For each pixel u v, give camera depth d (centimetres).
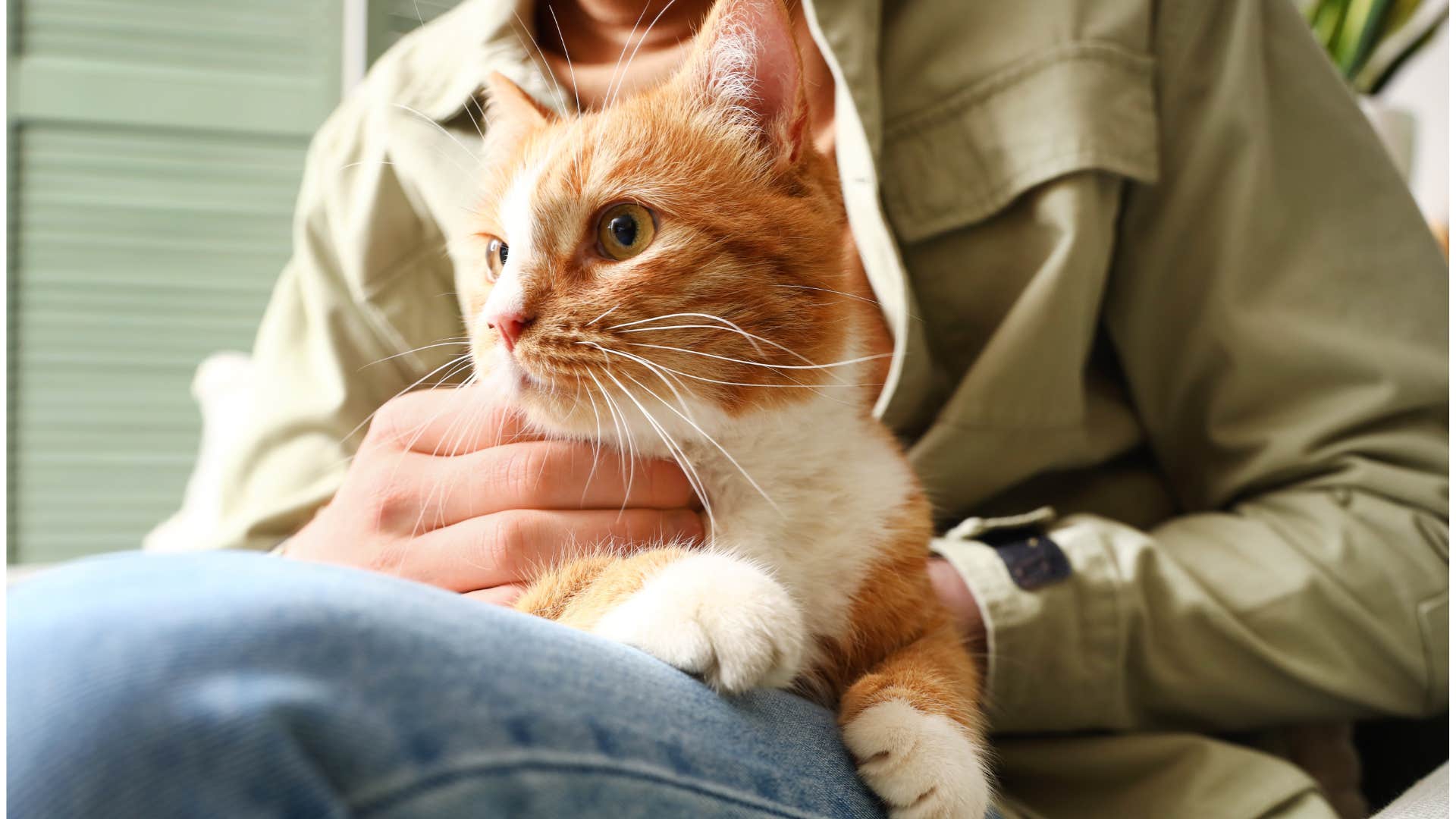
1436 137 211
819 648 89
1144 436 130
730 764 56
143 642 39
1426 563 104
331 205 145
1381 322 113
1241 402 117
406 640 45
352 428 141
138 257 306
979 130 118
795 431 91
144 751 36
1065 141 112
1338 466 112
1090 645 102
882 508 92
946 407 117
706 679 63
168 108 298
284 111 303
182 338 310
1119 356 127
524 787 44
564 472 87
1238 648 103
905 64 123
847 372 95
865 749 70
